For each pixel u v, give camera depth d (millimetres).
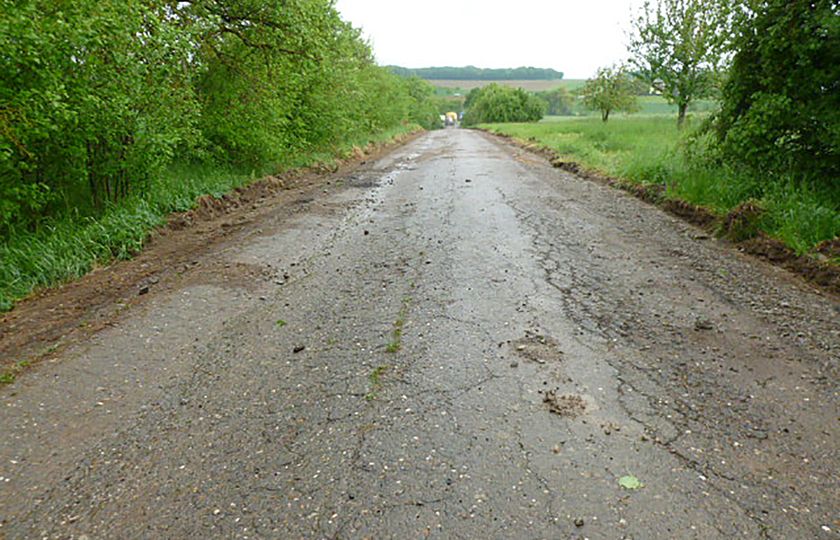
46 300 5008
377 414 3131
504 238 6879
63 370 3703
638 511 2355
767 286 5078
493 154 19531
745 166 8047
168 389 3484
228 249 6586
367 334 4211
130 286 5348
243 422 3105
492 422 3025
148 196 7758
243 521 2352
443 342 4027
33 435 3004
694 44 17531
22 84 5652
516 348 3910
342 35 16406
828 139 6680
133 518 2395
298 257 6309
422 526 2285
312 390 3426
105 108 6488
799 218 6074
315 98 15125
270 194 10633
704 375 3508
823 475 2580
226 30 10688
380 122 28484
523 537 2219
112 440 2965
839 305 4586
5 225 6102
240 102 11211
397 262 6020
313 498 2475
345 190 11109
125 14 6637
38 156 6262
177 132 8062
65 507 2473
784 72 7293
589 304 4711
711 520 2305
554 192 10453
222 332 4324
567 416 3076
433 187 11344
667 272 5527
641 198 9688
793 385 3363
